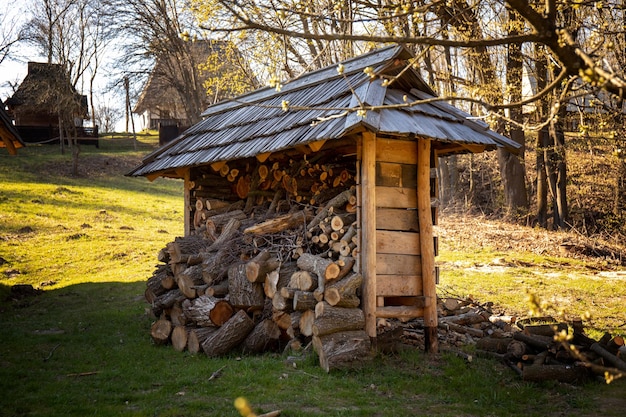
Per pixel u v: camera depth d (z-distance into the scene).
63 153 46.25
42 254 23.09
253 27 5.58
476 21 16.86
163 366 9.57
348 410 7.23
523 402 7.85
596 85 4.66
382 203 9.87
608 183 28.39
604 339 9.00
